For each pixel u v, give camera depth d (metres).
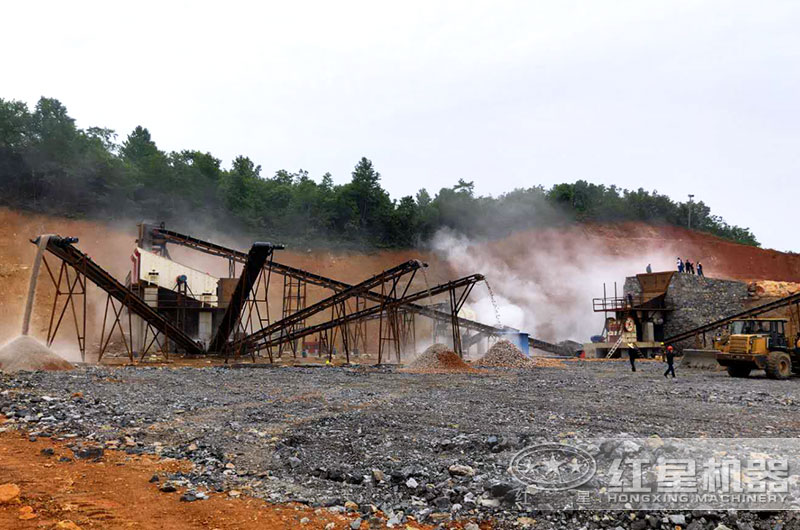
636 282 63.34
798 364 30.66
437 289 47.16
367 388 22.72
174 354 49.25
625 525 6.90
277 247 42.44
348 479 9.16
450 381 26.30
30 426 12.53
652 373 34.50
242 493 8.51
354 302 90.88
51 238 34.59
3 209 87.38
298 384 24.16
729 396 20.34
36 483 8.55
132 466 9.78
